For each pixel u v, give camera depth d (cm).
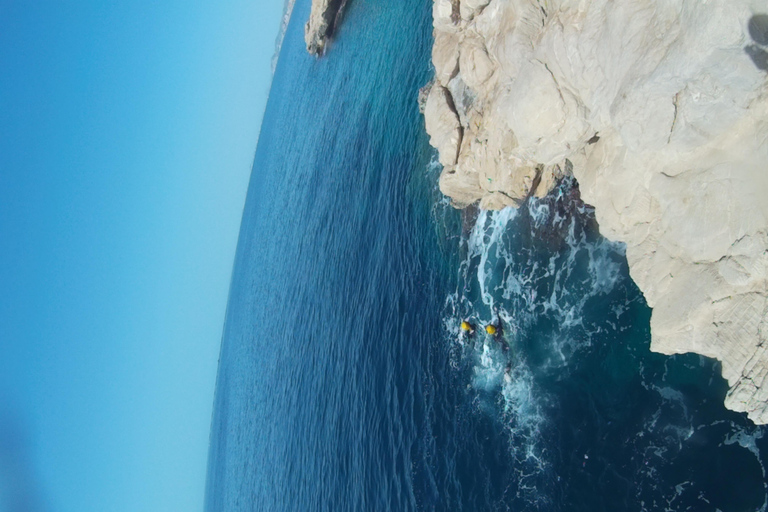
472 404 2067
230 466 7231
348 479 2786
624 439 1443
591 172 1555
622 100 1186
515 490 1677
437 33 2706
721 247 1133
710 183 1123
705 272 1180
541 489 1598
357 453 2769
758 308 1066
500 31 1852
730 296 1123
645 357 1489
